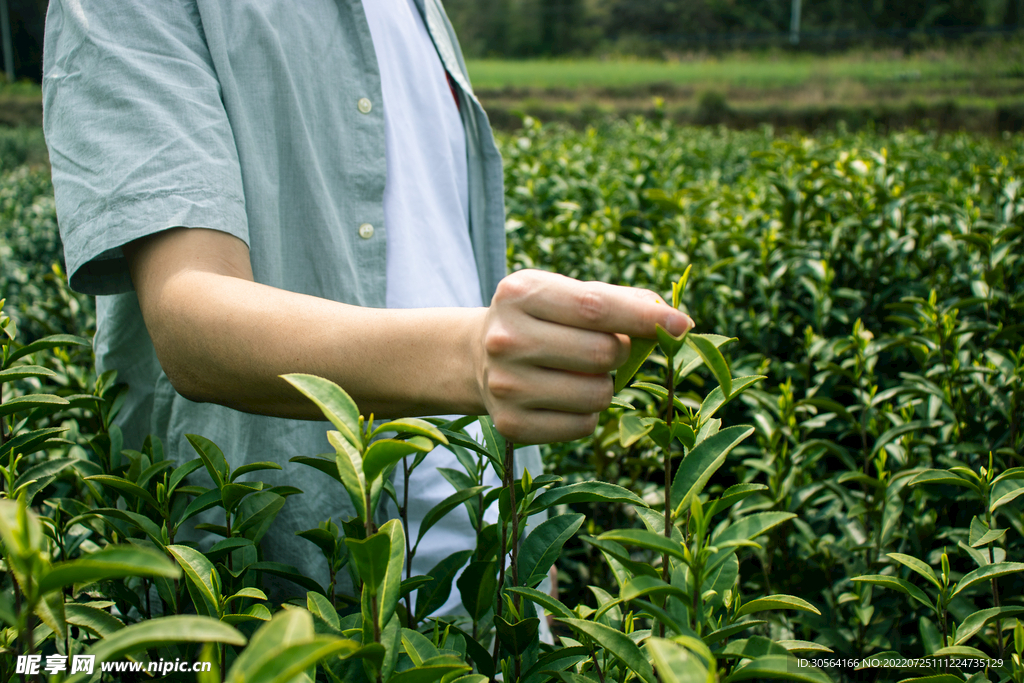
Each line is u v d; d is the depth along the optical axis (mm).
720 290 2561
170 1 1093
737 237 2635
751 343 2557
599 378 669
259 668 440
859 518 1740
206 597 725
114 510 984
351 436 626
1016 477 970
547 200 3953
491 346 660
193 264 923
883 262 2619
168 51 1049
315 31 1248
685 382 2391
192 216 933
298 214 1238
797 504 1720
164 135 972
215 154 1005
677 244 3078
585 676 820
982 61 21156
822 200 3115
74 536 1267
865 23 25719
